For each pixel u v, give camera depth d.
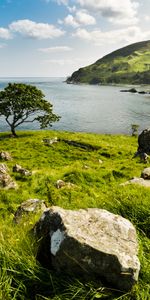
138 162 29.64
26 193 19.36
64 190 16.34
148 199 8.08
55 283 4.82
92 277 4.83
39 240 5.45
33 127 108.12
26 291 4.71
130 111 149.75
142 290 4.71
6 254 5.14
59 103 187.62
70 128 108.06
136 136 81.19
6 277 4.77
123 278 4.69
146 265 5.14
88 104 182.12
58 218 5.52
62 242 4.96
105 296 4.60
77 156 53.03
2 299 4.48
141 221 6.88
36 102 71.50
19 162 44.22
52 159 49.81
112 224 5.68
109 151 56.16
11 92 70.50
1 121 118.94
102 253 4.80
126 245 5.20
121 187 11.46
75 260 4.84
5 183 20.95
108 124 115.75
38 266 5.02
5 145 60.84
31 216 8.52
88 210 6.10
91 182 20.56
